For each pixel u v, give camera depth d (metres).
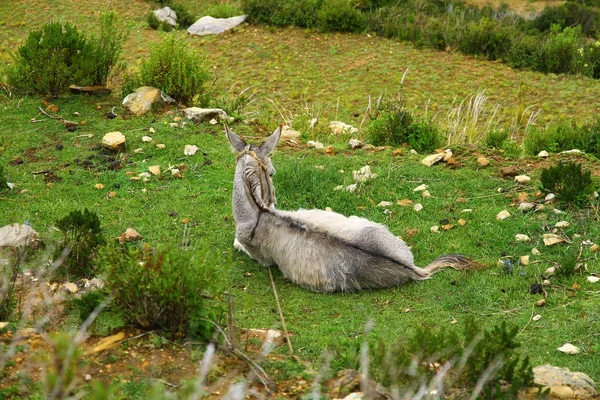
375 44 20.84
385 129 11.77
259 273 7.71
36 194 9.20
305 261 7.26
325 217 7.54
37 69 12.38
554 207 8.87
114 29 13.82
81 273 7.16
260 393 4.96
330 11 21.36
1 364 4.81
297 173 9.64
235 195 7.83
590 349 6.17
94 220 7.36
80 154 10.44
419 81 18.39
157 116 11.84
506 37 20.20
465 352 4.97
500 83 18.34
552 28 21.48
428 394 4.75
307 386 5.09
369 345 5.52
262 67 19.06
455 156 10.59
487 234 8.38
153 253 6.17
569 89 18.12
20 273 6.91
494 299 7.07
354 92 17.64
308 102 16.91
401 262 7.26
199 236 8.43
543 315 6.77
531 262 7.73
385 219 8.86
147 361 5.27
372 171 10.03
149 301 5.66
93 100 12.45
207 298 6.04
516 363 5.02
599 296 7.04
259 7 21.84
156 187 9.56
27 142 10.73
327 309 6.95
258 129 11.91
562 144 11.89
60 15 21.61
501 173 9.94
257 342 5.91
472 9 26.36
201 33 21.06
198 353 5.37
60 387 4.62
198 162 10.27
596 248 7.85
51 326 5.85
